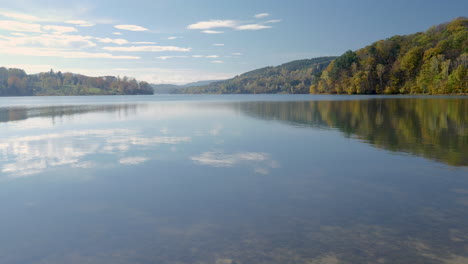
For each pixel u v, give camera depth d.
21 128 18.50
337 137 14.15
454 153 10.28
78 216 5.59
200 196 6.51
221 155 10.53
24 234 4.91
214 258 4.04
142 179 7.82
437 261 3.86
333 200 6.13
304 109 35.38
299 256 4.03
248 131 16.53
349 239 4.48
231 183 7.39
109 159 10.06
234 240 4.54
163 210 5.78
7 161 9.91
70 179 7.90
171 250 4.29
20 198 6.57
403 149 11.11
